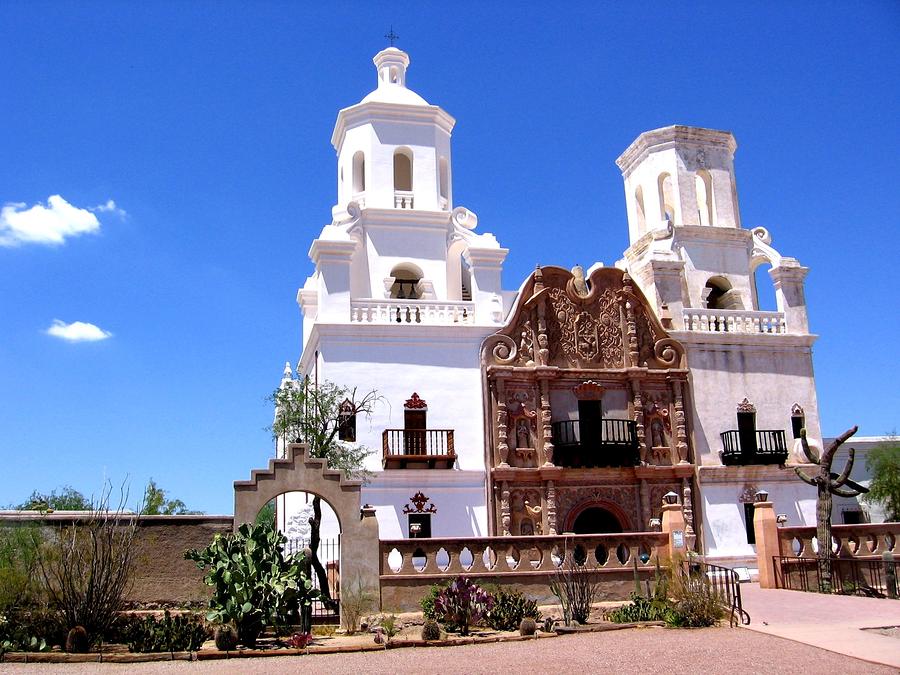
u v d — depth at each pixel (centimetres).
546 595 2172
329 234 3189
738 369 3384
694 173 3744
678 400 3272
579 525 3155
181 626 1744
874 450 3847
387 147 3634
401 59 3912
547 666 1409
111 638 1719
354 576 2062
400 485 2969
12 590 1753
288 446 2120
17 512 2128
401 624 1941
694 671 1339
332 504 2105
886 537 2578
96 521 1911
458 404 3097
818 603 2088
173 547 2170
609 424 3188
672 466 3203
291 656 1592
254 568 1722
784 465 3306
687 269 3594
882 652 1448
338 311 3092
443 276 3506
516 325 3225
